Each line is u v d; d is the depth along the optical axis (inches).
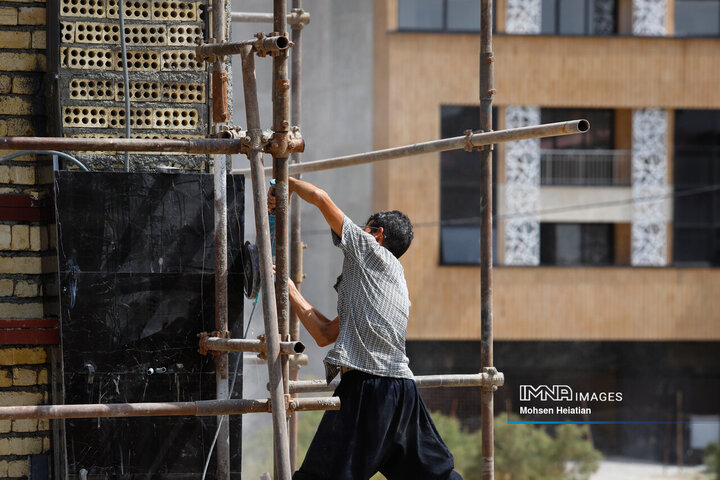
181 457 299.3
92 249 293.7
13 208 330.6
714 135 1572.3
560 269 1466.5
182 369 297.6
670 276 1483.8
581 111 1563.7
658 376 1497.3
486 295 327.0
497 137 313.9
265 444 846.5
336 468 265.4
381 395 272.7
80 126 318.3
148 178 297.7
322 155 1521.9
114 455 295.0
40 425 329.7
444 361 1473.9
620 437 1464.1
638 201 1540.4
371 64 1488.7
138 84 323.0
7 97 335.9
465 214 1509.6
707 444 1425.9
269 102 666.2
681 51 1513.3
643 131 1535.4
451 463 282.5
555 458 1226.0
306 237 1496.1
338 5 1524.4
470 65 1460.4
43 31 338.3
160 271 297.4
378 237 295.4
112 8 321.1
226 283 291.3
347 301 279.7
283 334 258.8
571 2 1567.4
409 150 335.9
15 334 322.7
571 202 1536.7
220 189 289.1
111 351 294.0
